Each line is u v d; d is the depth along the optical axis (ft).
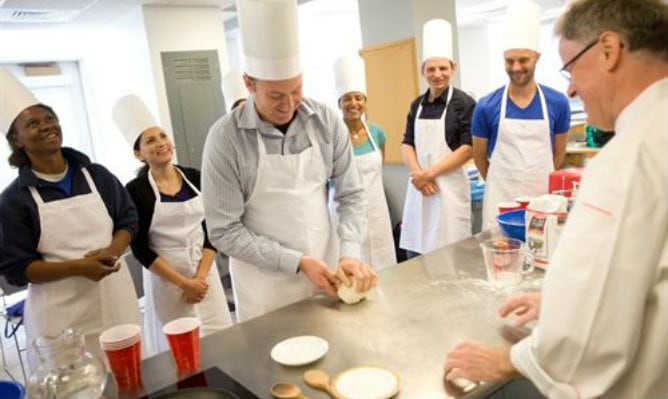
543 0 20.25
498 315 3.61
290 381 2.99
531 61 6.67
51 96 17.40
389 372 2.92
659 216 2.11
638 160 2.15
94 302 5.89
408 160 8.92
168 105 13.78
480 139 7.39
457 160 7.97
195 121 14.29
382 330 3.54
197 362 3.28
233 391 2.92
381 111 13.89
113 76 16.12
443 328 3.49
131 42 14.29
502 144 7.07
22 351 10.66
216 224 4.57
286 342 3.41
